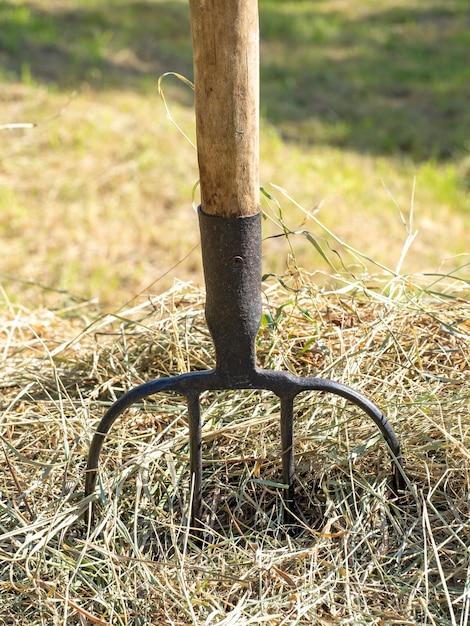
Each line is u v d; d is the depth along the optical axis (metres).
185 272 1.51
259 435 0.66
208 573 0.56
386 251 1.60
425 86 2.70
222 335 0.56
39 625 0.54
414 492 0.59
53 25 2.71
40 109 2.01
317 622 0.53
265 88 2.60
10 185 1.73
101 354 0.76
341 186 1.88
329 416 0.67
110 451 0.65
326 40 3.14
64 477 0.61
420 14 3.53
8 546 0.59
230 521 0.62
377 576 0.57
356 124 2.39
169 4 3.24
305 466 0.64
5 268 1.45
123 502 0.61
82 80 2.29
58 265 1.47
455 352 0.72
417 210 1.83
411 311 0.75
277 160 1.98
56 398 0.73
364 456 0.64
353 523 0.60
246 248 0.54
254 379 0.57
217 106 0.51
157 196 1.75
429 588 0.56
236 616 0.52
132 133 1.97
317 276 1.46
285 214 1.70
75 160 1.83
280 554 0.59
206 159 0.53
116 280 1.44
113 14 2.95
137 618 0.54
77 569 0.54
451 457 0.63
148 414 0.68
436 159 2.20
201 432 0.60
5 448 0.66
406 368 0.68
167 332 0.75
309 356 0.73
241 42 0.50
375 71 2.83
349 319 0.76
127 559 0.55
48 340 0.83
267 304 0.76
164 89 2.34
